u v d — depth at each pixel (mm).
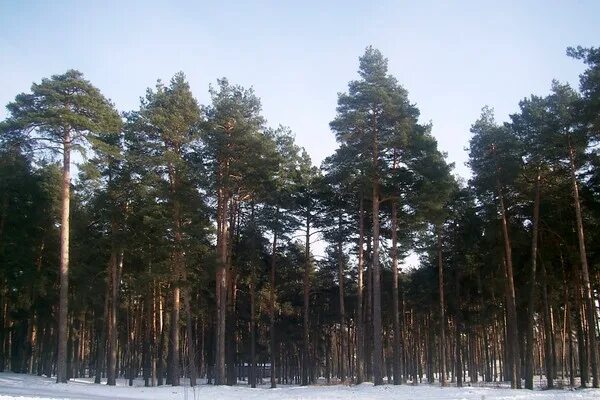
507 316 41750
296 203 40281
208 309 48062
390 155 32906
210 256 32438
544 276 35406
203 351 57500
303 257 47281
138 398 23172
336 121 31766
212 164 34531
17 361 47156
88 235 38094
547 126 30609
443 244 42688
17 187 36000
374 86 31922
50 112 28703
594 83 26562
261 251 42312
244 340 53781
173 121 32812
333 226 41375
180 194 31844
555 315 47250
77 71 30812
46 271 39375
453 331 53031
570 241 35938
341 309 42531
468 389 27391
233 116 34500
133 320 53094
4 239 36344
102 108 30844
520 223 37156
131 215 34188
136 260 39406
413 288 48625
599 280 38500
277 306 51344
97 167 32375
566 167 32094
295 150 41375
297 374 63844
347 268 49688
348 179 32719
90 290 40250
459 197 38344
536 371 66562
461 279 44156
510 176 32969
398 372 32344
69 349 47375
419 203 32219
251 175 34906
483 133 34094
